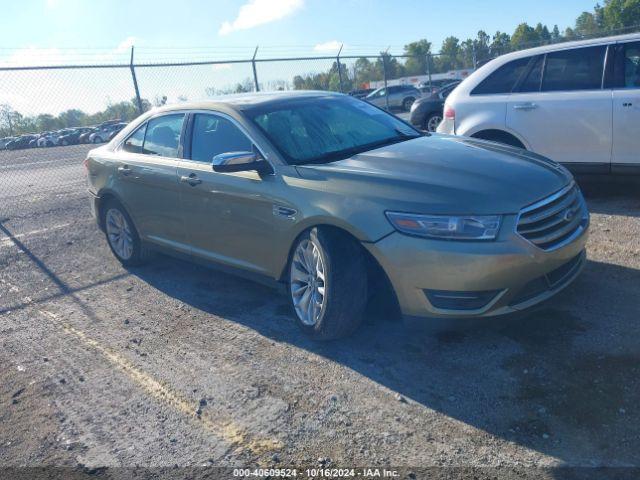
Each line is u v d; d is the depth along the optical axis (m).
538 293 3.51
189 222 4.81
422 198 3.37
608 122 6.09
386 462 2.73
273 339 4.07
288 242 3.94
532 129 6.61
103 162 5.79
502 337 3.72
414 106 14.58
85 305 5.11
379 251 3.43
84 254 6.66
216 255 4.67
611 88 6.11
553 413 2.94
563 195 3.68
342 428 3.02
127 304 5.02
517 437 2.80
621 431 2.75
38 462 3.01
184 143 4.89
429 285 3.34
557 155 6.53
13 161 21.02
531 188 3.49
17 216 9.21
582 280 4.45
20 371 4.02
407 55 18.28
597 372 3.23
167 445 3.04
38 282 5.86
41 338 4.52
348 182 3.66
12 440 3.23
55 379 3.85
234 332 4.25
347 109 4.93
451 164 3.76
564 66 6.44
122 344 4.25
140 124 5.55
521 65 6.75
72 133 29.20
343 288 3.61
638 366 3.24
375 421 3.04
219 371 3.71
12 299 5.45
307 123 4.50
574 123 6.31
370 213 3.48
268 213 4.04
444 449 2.78
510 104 6.74
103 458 2.99
